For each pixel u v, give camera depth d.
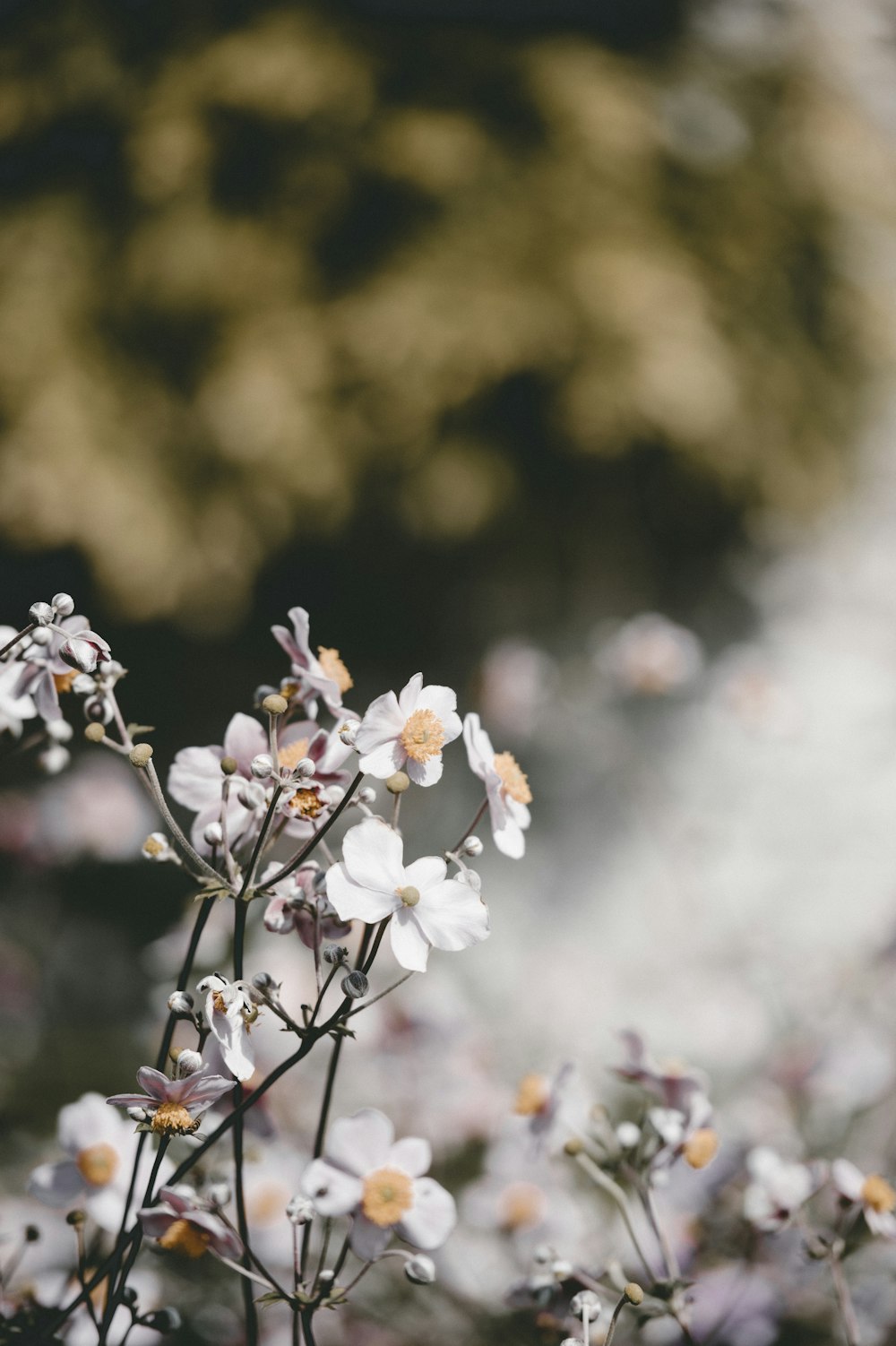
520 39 3.12
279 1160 1.34
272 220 2.80
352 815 2.03
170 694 3.08
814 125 3.25
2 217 2.87
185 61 2.91
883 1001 1.89
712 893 2.83
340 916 1.00
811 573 3.39
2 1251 1.29
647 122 3.03
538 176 2.83
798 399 3.01
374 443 2.72
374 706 1.01
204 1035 1.00
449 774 3.09
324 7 3.01
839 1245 1.18
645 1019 2.32
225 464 2.73
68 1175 1.12
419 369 2.66
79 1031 2.57
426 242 2.74
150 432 2.75
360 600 3.11
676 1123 1.15
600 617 3.11
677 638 2.31
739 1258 1.35
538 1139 1.19
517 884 3.07
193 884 3.00
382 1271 1.38
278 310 2.74
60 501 2.66
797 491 3.02
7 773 2.50
